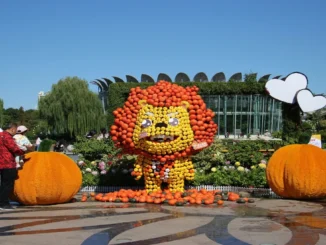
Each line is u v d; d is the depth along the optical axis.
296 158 10.20
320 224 7.48
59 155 9.99
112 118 28.33
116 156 13.42
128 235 6.62
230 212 8.77
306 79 18.08
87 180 12.77
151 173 10.31
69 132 44.38
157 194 10.11
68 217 8.21
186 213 8.65
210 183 12.62
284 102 18.03
